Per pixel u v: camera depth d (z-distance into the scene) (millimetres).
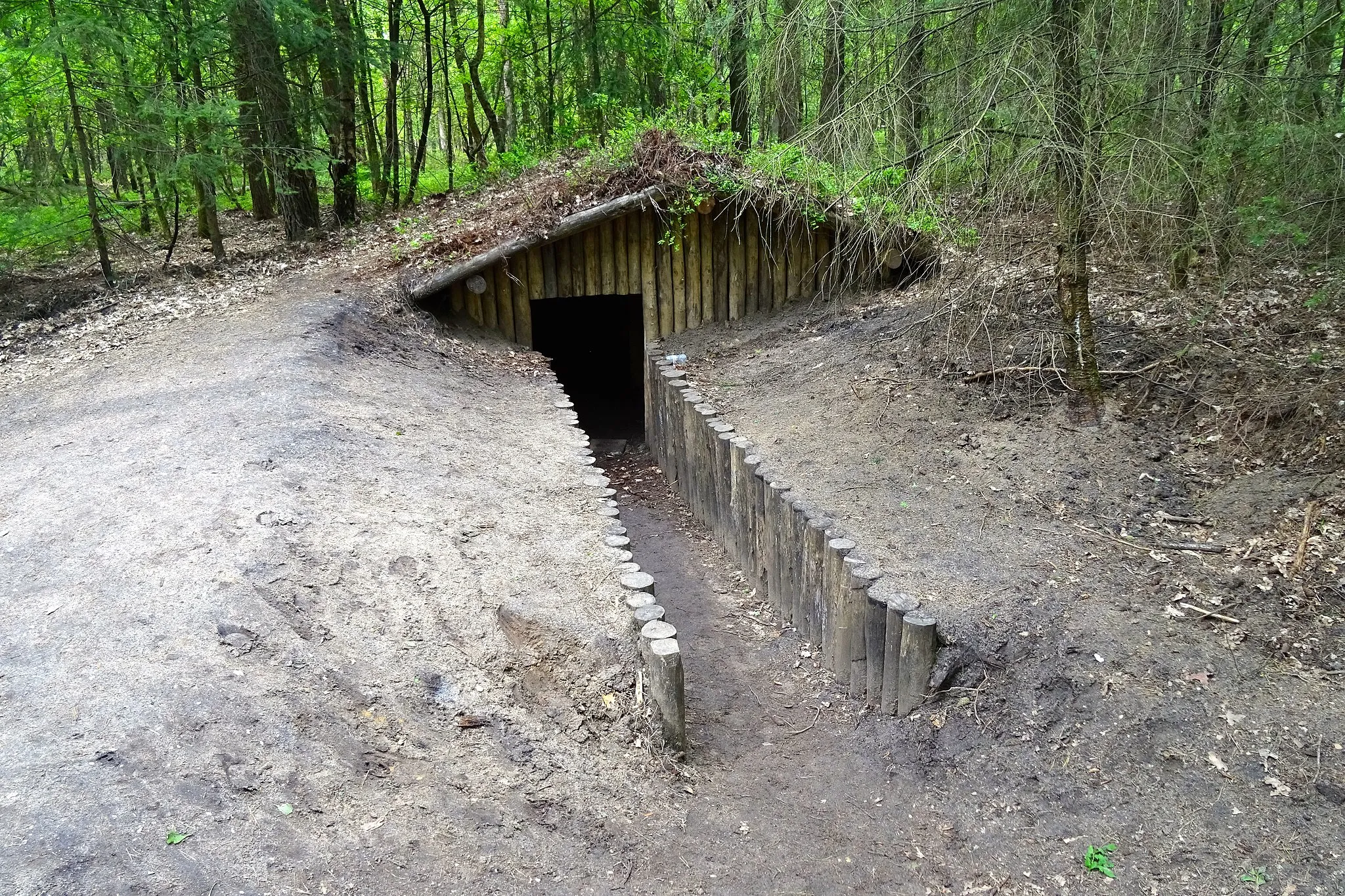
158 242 14812
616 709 4355
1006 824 4129
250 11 10812
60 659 3619
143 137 10438
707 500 8148
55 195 10734
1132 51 5383
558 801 3758
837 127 5969
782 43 6133
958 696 4762
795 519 6016
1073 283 6273
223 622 3918
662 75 16641
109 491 5137
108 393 7160
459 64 18031
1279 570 4801
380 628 4234
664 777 4289
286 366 7355
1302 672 4258
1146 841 3824
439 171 20672
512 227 10383
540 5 17156
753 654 6027
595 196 10445
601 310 13750
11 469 5645
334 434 6176
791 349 9625
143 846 2814
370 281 9992
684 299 10898
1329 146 5504
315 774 3322
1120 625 4762
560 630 4590
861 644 5227
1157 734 4195
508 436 7281
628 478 9938
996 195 5844
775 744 4992
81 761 3080
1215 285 7480
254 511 4871
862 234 7941
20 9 9695
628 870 3617
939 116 5891
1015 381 7102
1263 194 6125
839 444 7230
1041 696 4574
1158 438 6203
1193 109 5633
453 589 4676
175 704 3412
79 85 10516
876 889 3855
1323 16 5582
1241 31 5574
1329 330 6445
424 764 3590
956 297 7180
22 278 12086
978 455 6566
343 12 12484
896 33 5797
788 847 4070
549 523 5680
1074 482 5988
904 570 5395
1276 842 3633
